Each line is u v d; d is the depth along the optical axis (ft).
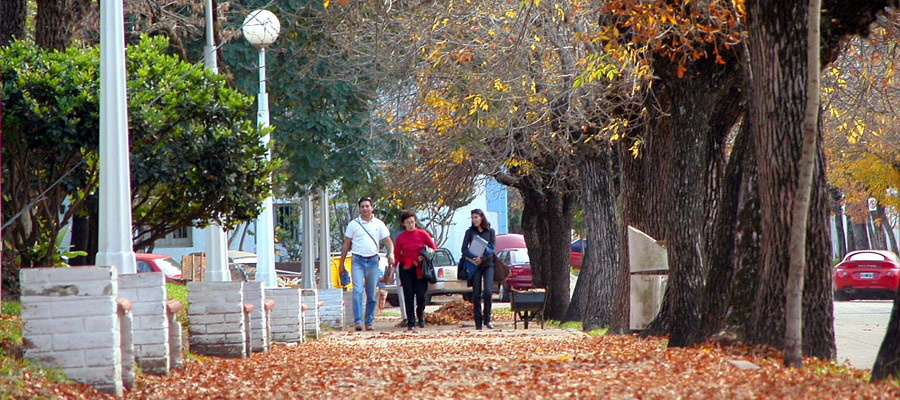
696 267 85.35
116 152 63.36
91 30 110.42
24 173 82.53
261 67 113.50
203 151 87.04
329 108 145.38
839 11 67.82
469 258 124.98
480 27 112.47
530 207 168.96
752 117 64.90
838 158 258.98
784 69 61.26
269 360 73.56
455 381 54.44
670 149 87.40
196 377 59.16
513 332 115.55
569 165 146.92
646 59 88.43
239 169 88.94
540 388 48.98
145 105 81.92
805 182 55.36
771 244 62.69
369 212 122.11
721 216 72.69
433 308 204.13
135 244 92.89
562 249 160.76
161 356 58.70
